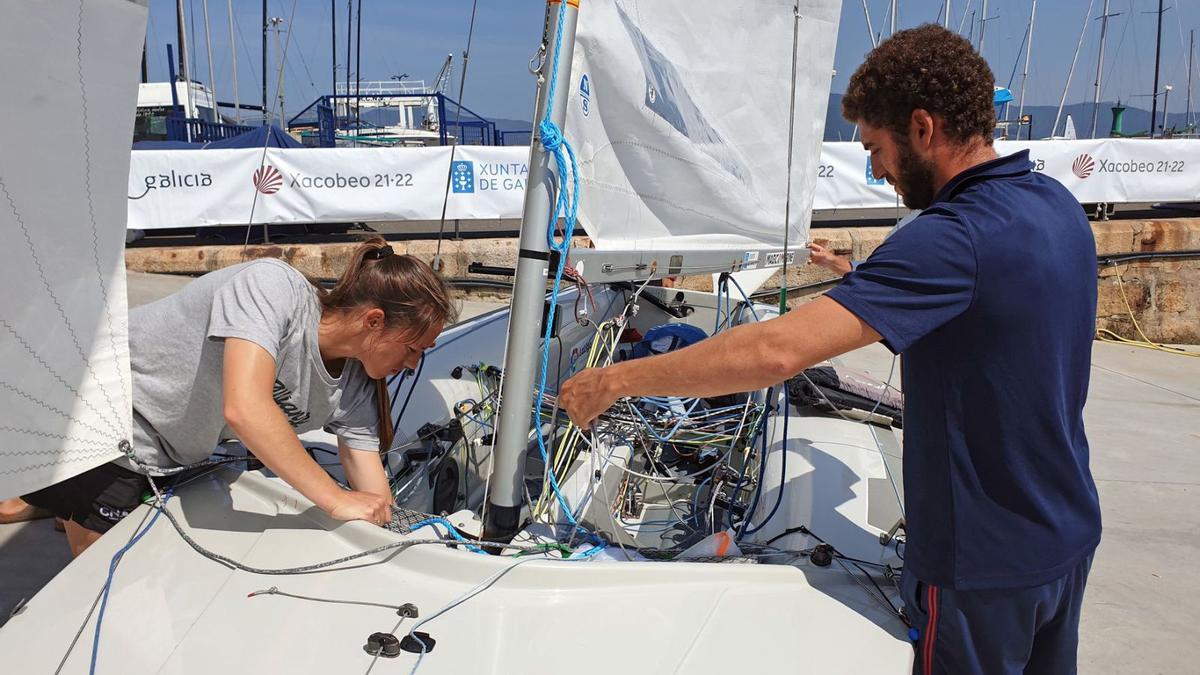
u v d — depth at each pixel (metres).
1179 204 9.43
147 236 7.69
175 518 1.36
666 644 1.09
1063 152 7.24
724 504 2.03
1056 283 1.00
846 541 1.55
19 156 1.08
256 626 1.09
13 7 1.02
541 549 1.39
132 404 1.41
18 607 1.15
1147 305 7.21
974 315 0.99
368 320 1.38
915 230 1.01
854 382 2.42
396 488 1.79
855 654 1.10
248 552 1.27
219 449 1.63
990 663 1.10
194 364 1.39
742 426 2.11
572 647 1.07
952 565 1.07
